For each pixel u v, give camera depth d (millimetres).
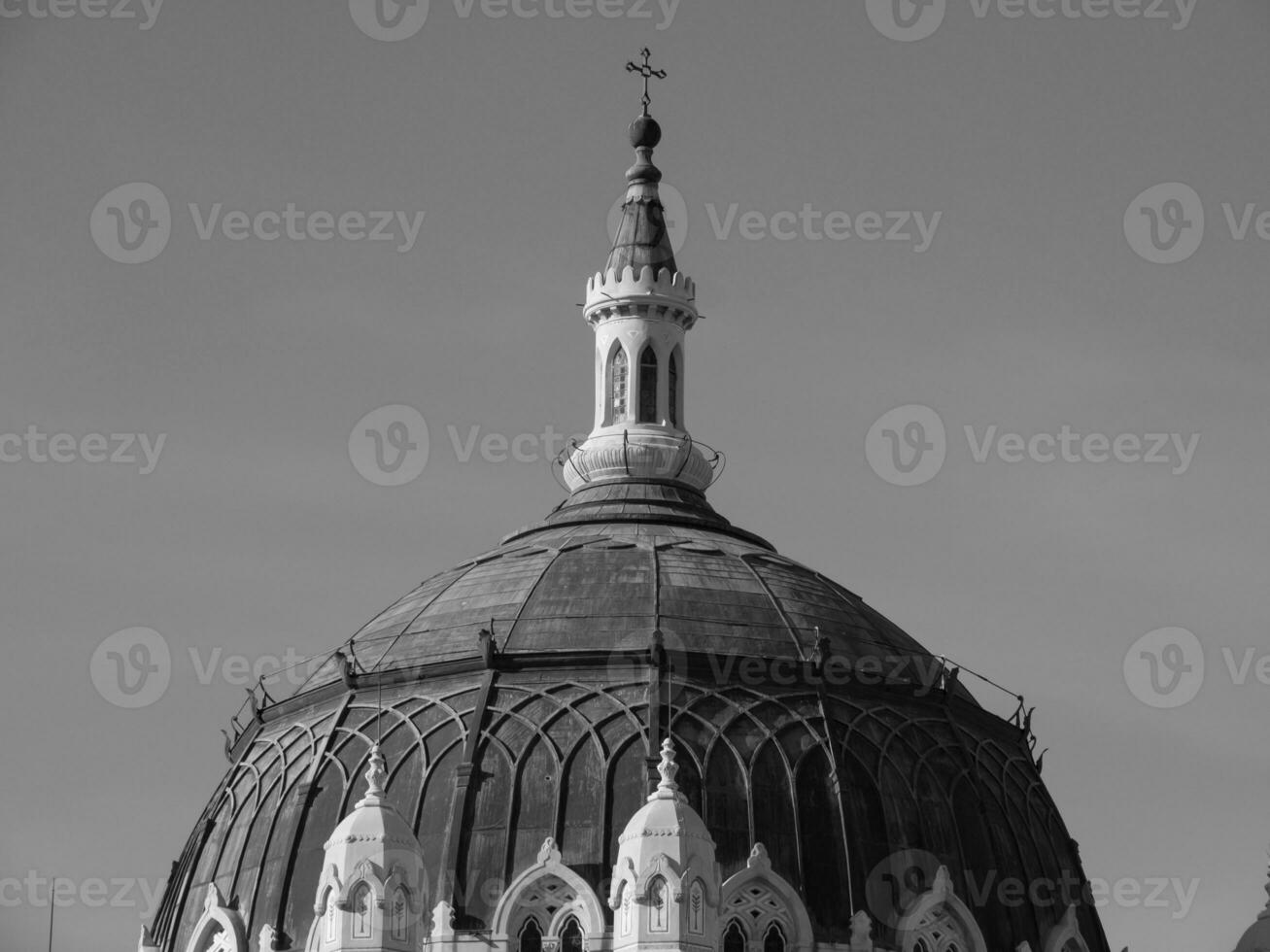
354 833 95312
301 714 107375
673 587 106312
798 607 106875
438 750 102562
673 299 115250
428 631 106688
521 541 111688
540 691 103188
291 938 101312
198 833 107625
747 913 99312
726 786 101125
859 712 104688
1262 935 105188
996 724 109812
